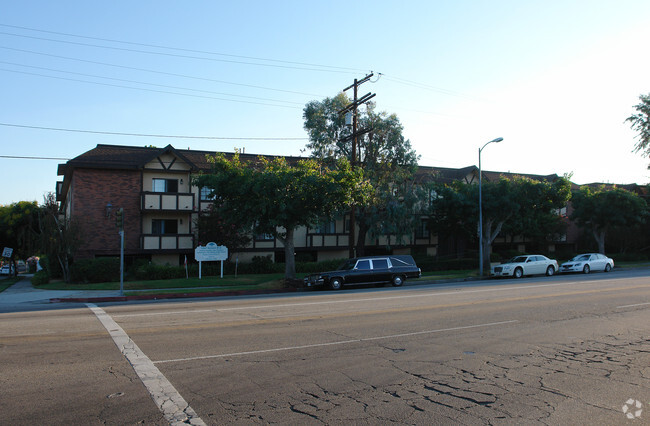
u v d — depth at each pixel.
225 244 29.08
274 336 9.95
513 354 8.39
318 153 33.16
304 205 24.02
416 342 9.38
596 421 5.33
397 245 38.62
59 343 9.24
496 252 43.25
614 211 37.88
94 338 9.73
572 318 12.09
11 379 6.82
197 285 24.34
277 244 34.12
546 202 32.47
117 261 27.52
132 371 7.27
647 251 49.53
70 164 28.69
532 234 42.12
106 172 29.83
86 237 29.09
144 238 29.80
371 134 32.00
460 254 42.00
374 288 23.36
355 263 24.17
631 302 15.04
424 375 7.12
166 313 13.55
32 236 35.00
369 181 28.38
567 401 5.98
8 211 44.25
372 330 10.62
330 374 7.16
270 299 17.58
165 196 30.06
